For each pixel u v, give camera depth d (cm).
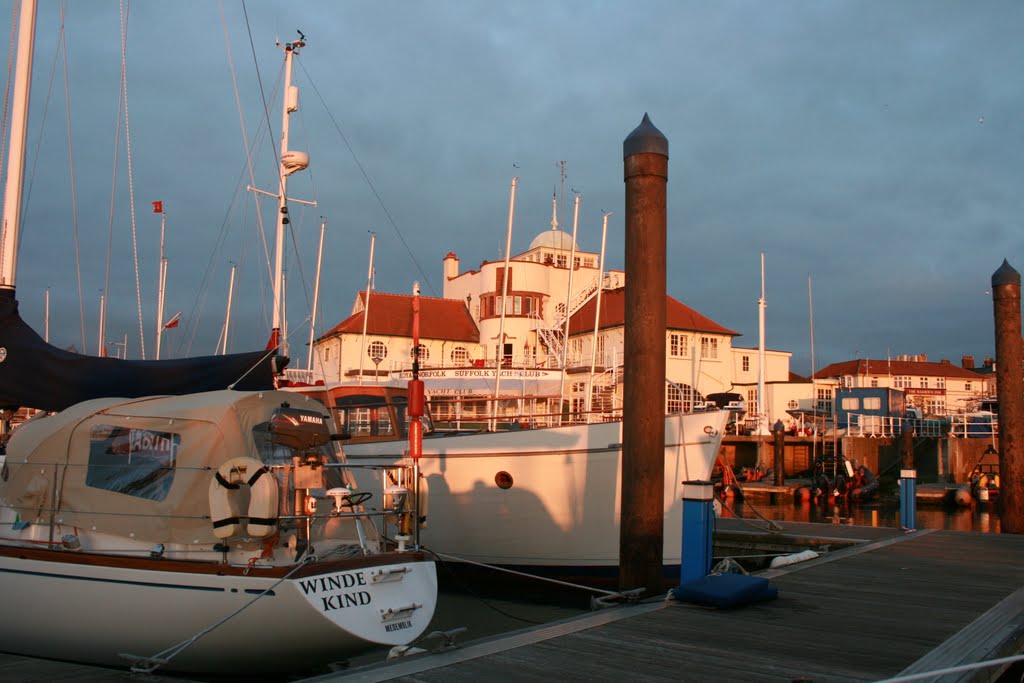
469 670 646
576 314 4984
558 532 1429
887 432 4556
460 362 4831
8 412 1156
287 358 1114
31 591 837
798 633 785
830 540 1664
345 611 776
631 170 998
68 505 875
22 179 1204
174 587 783
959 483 3884
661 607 898
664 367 987
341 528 901
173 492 839
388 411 1616
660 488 973
